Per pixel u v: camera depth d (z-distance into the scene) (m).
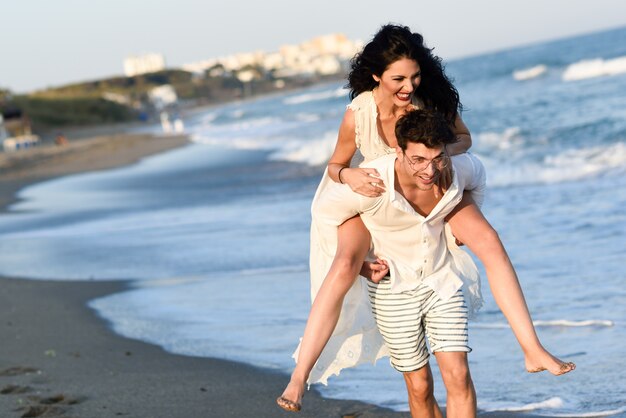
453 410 3.50
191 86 167.38
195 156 30.97
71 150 42.78
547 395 4.48
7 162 37.12
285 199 14.72
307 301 7.18
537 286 6.77
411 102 3.66
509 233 9.20
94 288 8.92
